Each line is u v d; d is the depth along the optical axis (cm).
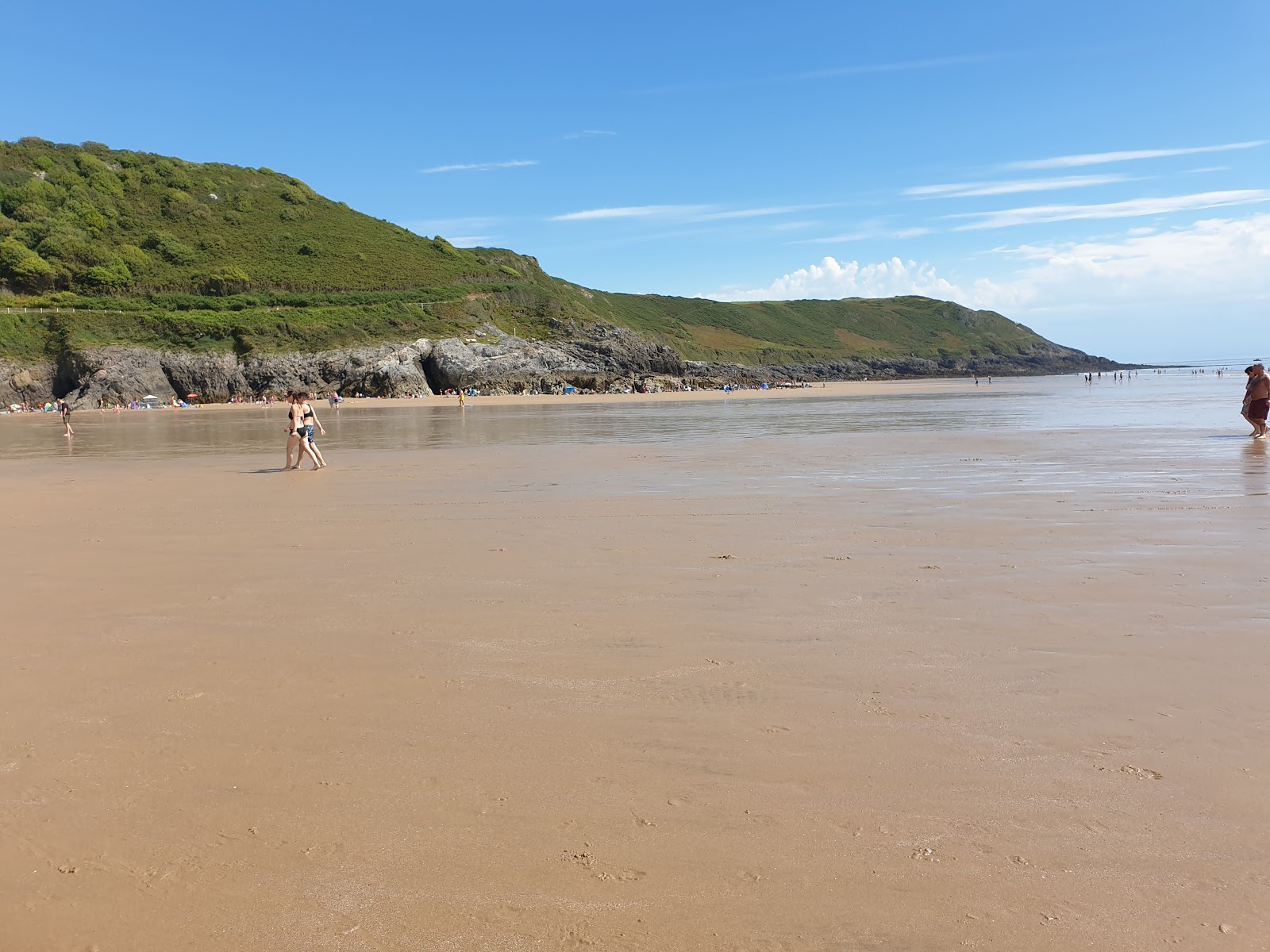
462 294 9812
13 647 589
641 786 378
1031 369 17112
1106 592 676
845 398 6331
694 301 19412
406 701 479
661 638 584
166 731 444
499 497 1317
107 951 283
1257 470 1412
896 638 573
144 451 2444
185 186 10875
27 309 7875
